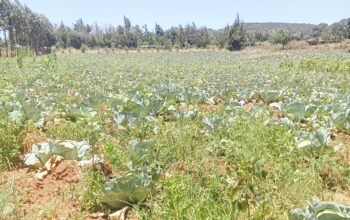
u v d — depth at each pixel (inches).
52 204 148.2
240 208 131.2
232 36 3353.8
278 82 613.9
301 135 232.1
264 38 3969.0
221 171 179.6
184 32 3880.4
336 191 174.2
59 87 469.7
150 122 260.5
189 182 161.2
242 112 308.8
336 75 791.1
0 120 222.8
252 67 1089.4
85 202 148.6
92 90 451.2
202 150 202.5
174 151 201.0
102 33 4170.8
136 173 152.3
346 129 273.4
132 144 196.1
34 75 676.1
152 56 2183.8
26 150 211.2
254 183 157.8
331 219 116.0
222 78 713.6
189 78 709.9
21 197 153.1
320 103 377.1
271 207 139.3
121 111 286.8
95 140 211.0
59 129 243.8
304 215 117.2
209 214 129.6
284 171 175.3
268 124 264.7
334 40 3216.0
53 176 173.2
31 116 259.4
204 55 2279.8
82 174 165.8
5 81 561.9
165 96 408.5
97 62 1350.9
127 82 587.2
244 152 194.9
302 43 3166.8
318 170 185.8
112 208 149.3
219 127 249.6
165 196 142.6
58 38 3821.4
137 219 142.5
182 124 264.4
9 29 2395.4
